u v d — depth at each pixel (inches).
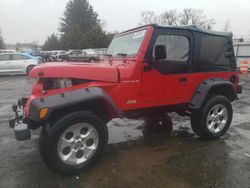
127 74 151.0
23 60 644.7
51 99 129.3
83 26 2534.5
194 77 176.9
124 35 186.7
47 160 132.4
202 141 184.5
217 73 189.0
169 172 140.7
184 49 169.8
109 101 140.9
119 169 144.2
